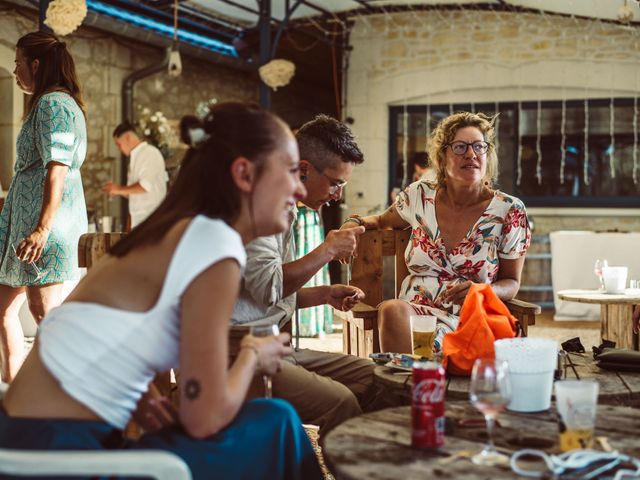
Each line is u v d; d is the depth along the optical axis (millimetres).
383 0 9461
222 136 1781
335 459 1623
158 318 1677
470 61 9602
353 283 3832
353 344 3926
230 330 2406
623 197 9383
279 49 10438
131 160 7410
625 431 1800
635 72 9156
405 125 9953
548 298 7969
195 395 1633
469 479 1504
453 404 2074
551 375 1998
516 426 1855
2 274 3531
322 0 9367
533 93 9523
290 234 2844
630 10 7723
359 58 9961
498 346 2039
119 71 9203
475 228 3482
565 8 8852
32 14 8234
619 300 4852
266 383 2262
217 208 1782
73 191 3568
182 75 10094
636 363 2479
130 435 2936
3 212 3617
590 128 9430
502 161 9680
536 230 9602
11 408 1719
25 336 6234
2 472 1498
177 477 1503
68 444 1633
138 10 8883
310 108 11242
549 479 1504
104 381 1683
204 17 9586
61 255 3514
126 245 1741
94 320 1675
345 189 10062
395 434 1792
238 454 1712
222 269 1666
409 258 3623
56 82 3508
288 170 1824
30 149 3506
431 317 2613
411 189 3691
